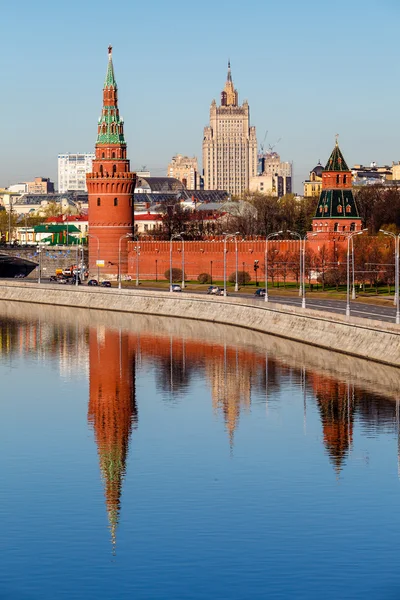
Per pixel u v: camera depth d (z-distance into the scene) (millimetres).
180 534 163375
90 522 168750
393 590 144875
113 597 143375
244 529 165375
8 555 156625
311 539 161250
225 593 144250
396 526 165875
